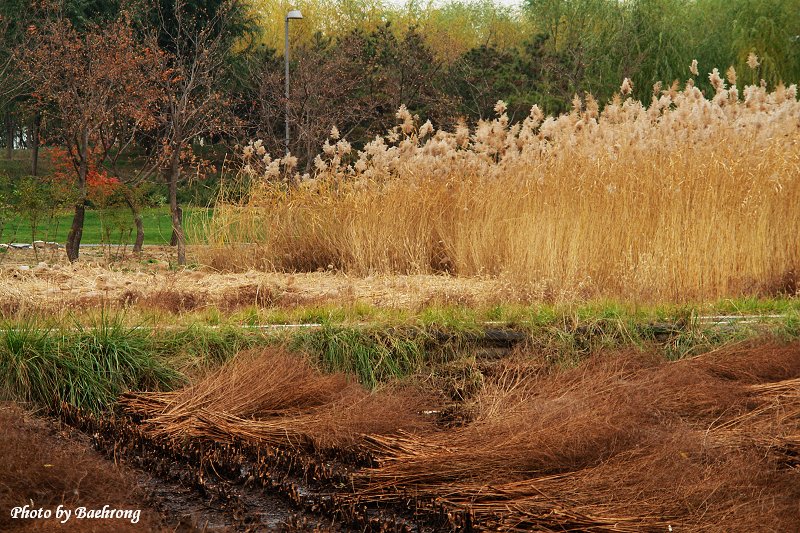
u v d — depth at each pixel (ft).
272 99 81.25
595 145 37.81
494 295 31.22
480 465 17.42
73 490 15.66
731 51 89.71
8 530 14.24
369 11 141.69
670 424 19.36
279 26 137.49
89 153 56.34
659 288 31.32
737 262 33.01
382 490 17.34
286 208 44.62
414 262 39.27
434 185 42.22
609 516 15.10
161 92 54.80
